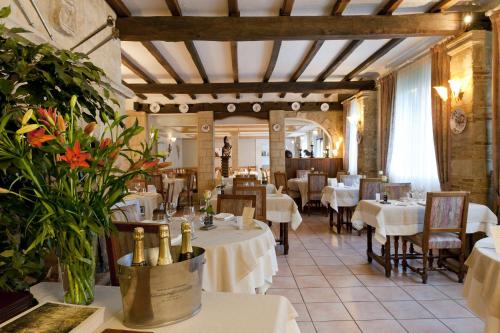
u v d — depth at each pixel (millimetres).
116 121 1108
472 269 1959
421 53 5297
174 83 7363
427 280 3373
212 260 2045
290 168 9258
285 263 3957
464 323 2506
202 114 9203
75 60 1162
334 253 4359
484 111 3863
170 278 955
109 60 3549
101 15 3373
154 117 9867
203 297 1161
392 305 2816
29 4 2166
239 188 3869
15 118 983
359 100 7555
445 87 4312
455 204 3238
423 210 3520
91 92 1133
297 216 4309
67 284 1043
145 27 3842
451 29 3908
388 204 3768
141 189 5945
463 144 4055
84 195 996
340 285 3266
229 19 3900
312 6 3857
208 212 2609
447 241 3277
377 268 3762
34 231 1012
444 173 4406
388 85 6344
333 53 5574
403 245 3617
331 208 5914
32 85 1063
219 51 5406
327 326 2473
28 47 1076
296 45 5152
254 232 2416
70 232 995
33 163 931
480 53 3861
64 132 909
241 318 1008
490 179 3871
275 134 9180
